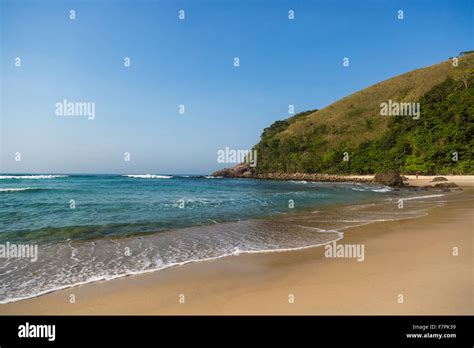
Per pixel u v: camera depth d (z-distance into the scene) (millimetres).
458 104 76562
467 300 4945
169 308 4957
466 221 13266
